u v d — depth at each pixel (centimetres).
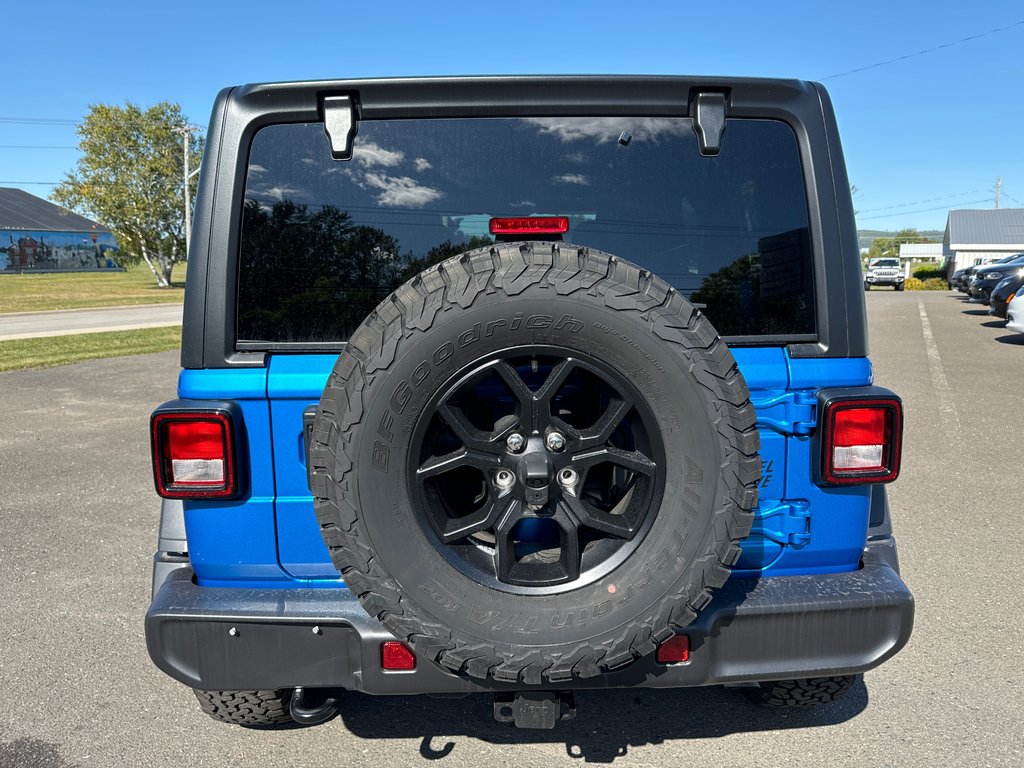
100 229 8850
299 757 260
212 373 207
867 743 262
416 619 185
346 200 215
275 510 210
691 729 272
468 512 214
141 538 480
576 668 186
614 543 191
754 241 219
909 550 439
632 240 218
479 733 272
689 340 179
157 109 5316
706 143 214
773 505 216
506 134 217
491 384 210
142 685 308
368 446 179
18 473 627
